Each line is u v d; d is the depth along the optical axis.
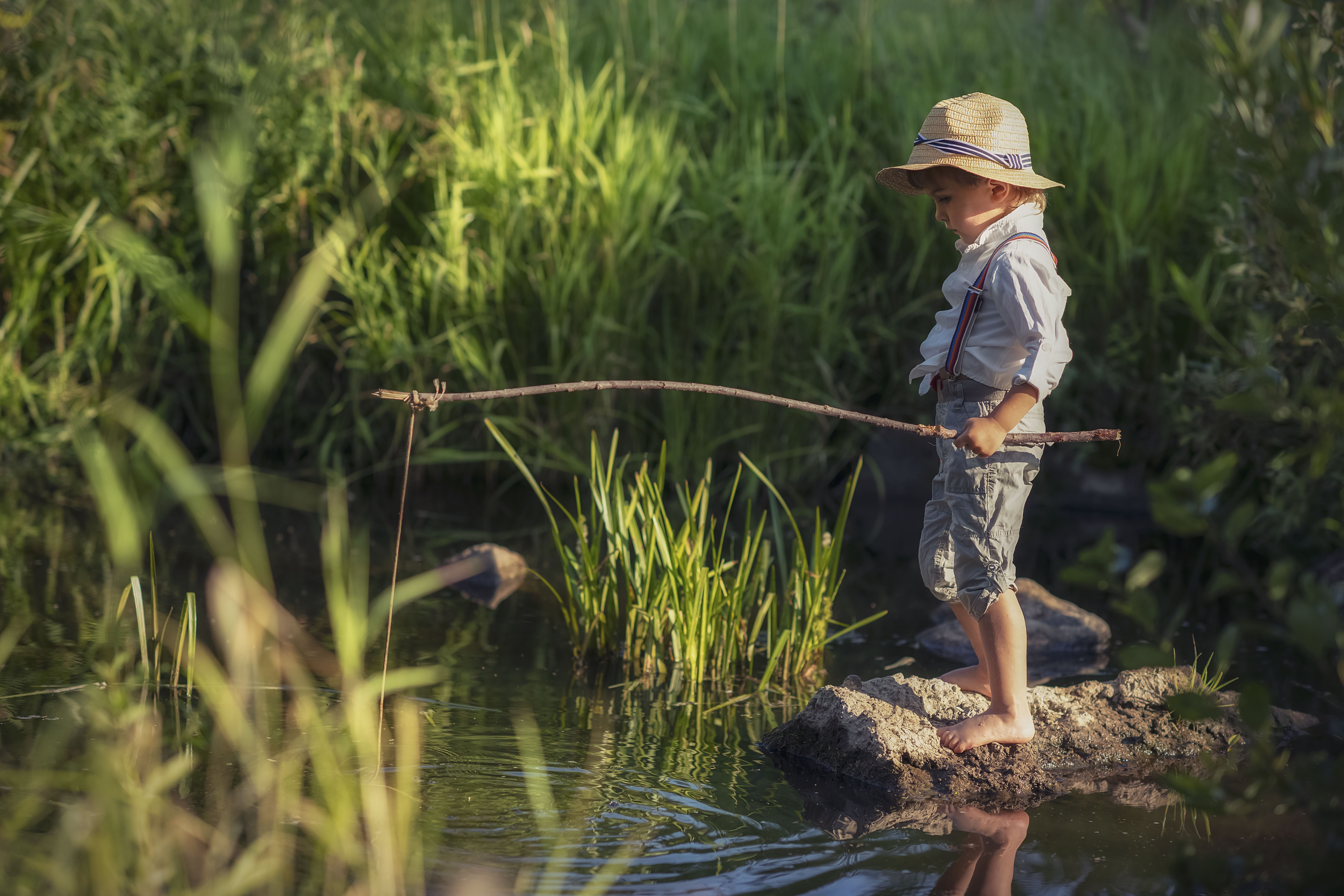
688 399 7.79
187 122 7.73
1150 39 9.38
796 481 7.94
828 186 8.51
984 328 3.75
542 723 4.00
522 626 5.14
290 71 7.60
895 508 7.70
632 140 7.96
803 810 3.41
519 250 7.87
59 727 3.58
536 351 7.93
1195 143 8.02
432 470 7.90
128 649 4.36
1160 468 7.78
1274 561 6.43
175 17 7.88
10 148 7.32
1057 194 7.85
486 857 2.97
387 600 5.36
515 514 7.23
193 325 3.20
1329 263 2.84
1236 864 2.69
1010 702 3.79
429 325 7.95
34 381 7.58
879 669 4.79
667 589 4.71
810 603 4.75
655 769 3.66
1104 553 2.84
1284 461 3.03
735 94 8.84
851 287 8.18
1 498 6.66
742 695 4.43
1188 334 7.60
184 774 3.31
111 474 3.79
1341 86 3.20
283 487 7.42
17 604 4.87
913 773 3.69
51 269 7.61
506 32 9.02
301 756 3.49
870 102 8.78
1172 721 4.07
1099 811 3.48
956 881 2.95
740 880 2.92
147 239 7.58
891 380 8.26
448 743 3.76
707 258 7.97
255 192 7.61
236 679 4.03
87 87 7.32
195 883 2.69
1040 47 9.64
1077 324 7.75
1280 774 2.69
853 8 10.04
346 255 7.77
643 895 2.82
